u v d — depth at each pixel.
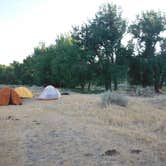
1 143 9.91
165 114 17.70
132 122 15.12
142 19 44.88
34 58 63.31
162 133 12.93
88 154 8.77
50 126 12.59
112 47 43.69
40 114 16.23
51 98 23.84
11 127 12.42
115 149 9.23
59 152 9.00
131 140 10.53
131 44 44.81
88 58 43.34
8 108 19.31
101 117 15.52
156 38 44.66
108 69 43.06
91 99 22.33
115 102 19.30
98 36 43.12
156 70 43.56
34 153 8.92
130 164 8.03
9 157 8.53
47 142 10.02
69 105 19.39
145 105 20.80
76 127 12.47
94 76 44.41
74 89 46.44
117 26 44.12
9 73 80.88
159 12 45.03
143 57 44.66
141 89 37.88
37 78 56.88
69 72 44.84
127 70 43.38
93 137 10.68
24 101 23.86
